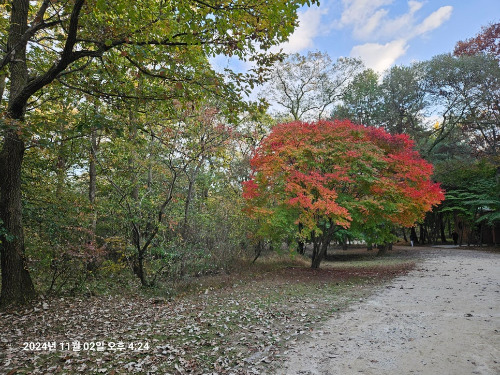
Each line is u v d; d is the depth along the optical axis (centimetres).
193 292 988
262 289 981
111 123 633
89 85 745
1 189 761
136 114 839
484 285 896
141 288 1046
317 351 473
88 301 859
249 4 567
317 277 1195
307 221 1159
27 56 860
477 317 588
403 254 2291
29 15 814
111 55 721
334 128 1220
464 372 381
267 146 1218
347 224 1091
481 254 1931
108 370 430
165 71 649
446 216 3117
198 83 668
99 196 1559
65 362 453
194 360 453
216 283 1095
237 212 1397
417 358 429
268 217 1196
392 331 540
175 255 1079
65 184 1222
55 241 919
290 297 849
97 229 1391
